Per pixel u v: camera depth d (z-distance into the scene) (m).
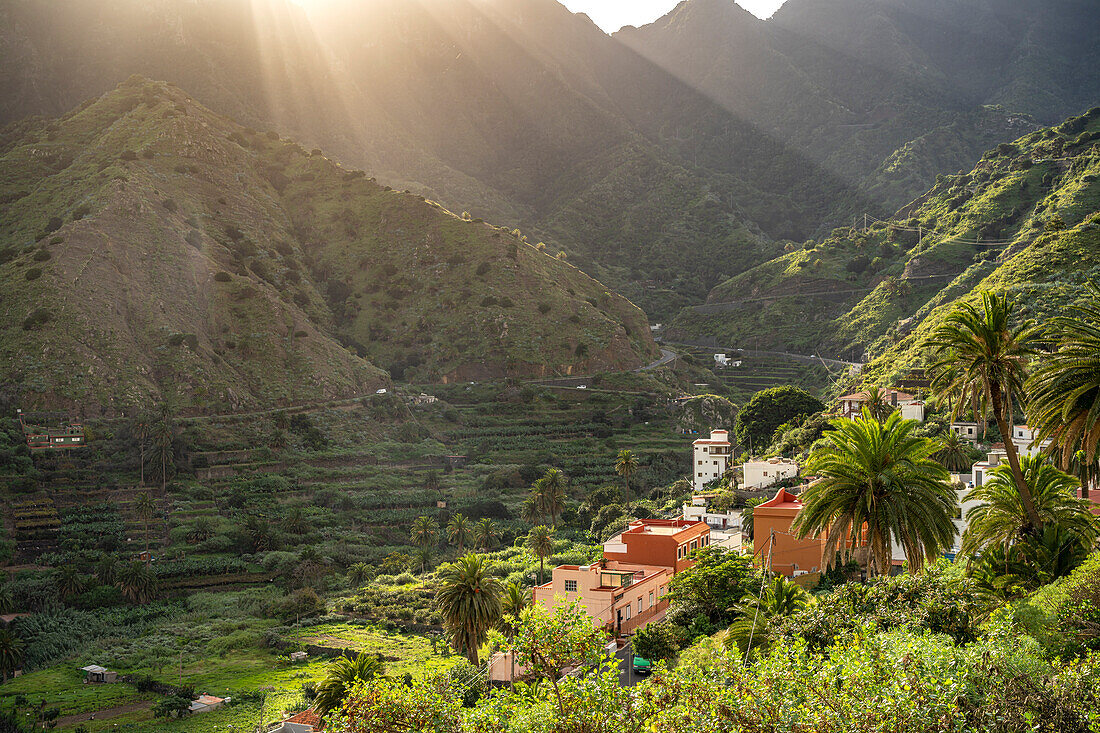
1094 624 29.12
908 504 39.06
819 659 26.58
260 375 185.75
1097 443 38.38
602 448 185.50
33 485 132.38
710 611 57.50
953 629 34.06
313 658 91.62
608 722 24.70
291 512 142.25
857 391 153.12
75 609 107.25
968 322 41.69
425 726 28.30
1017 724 22.12
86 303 168.75
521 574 109.06
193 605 112.06
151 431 148.88
